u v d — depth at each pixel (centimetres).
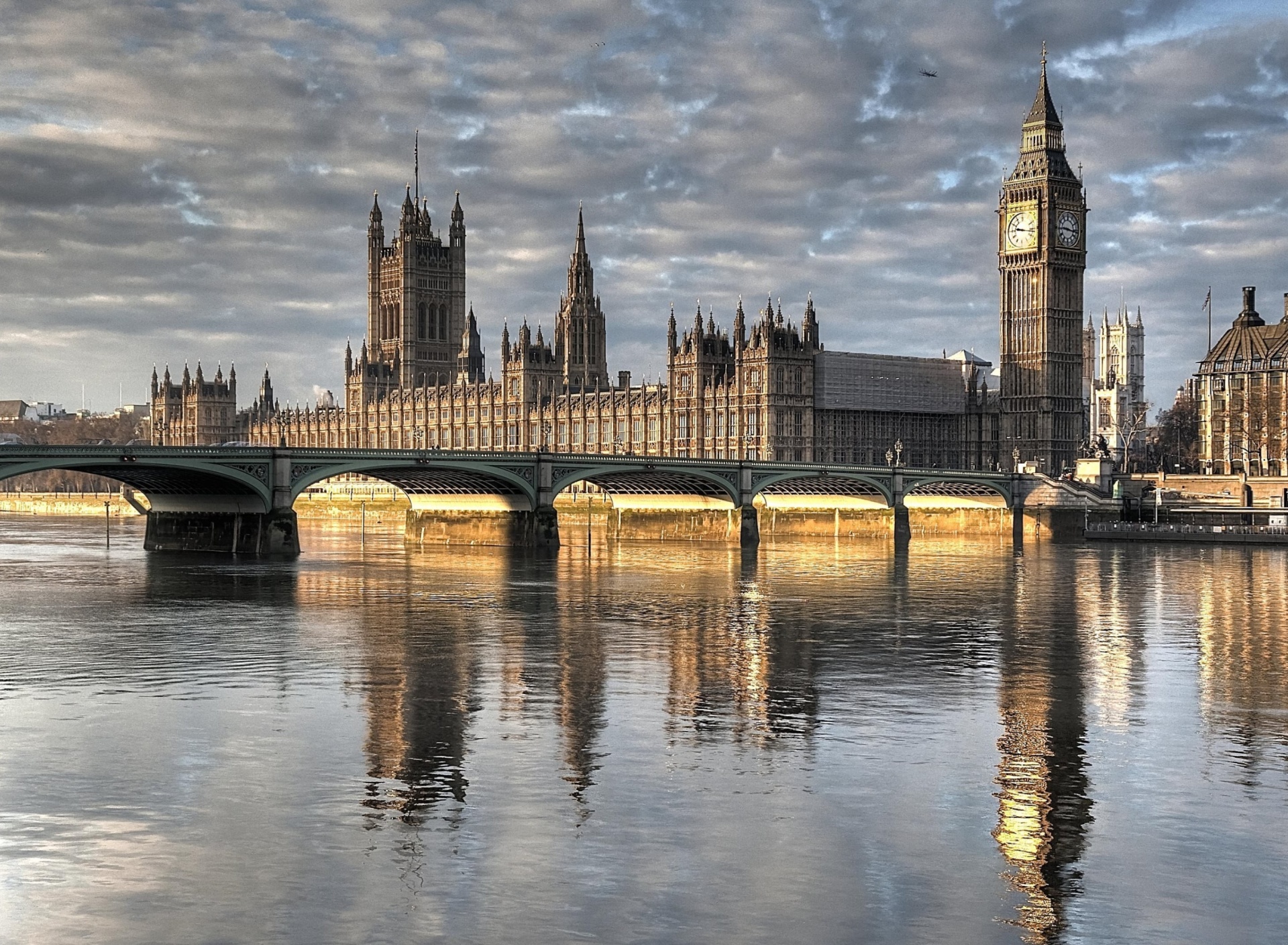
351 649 9850
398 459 18675
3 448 14888
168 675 8719
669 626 11288
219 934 4403
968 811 5675
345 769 6275
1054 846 5253
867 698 8056
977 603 13262
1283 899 4725
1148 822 5550
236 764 6353
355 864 5006
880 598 13662
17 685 8306
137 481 17838
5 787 5966
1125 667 9244
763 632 10906
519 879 4872
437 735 6975
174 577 15262
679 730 7119
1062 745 6844
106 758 6450
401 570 16400
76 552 19525
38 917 4525
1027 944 4366
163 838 5284
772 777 6172
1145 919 4547
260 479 17588
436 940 4366
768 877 4906
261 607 12306
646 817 5569
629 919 4525
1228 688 8462
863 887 4809
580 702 7875
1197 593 14325
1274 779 6209
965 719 7462
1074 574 16850
